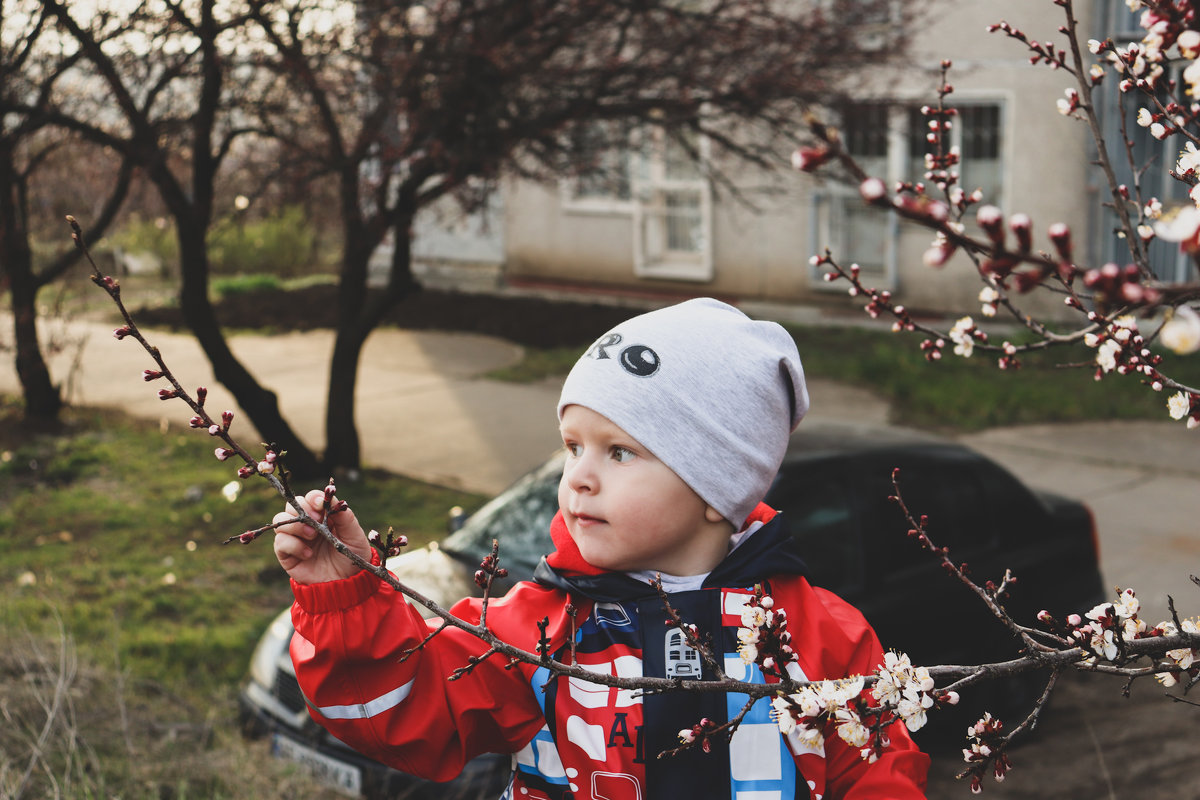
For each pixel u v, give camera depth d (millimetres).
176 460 10117
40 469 9758
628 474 1498
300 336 16375
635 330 1571
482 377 13617
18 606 6141
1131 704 5320
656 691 1256
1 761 3406
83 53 7566
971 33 14492
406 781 3781
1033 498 5406
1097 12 13633
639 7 7816
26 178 10938
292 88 7691
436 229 20766
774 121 8555
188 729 4289
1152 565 7207
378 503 8711
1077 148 13977
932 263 782
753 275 17328
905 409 11586
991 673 1291
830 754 1519
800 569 1581
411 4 7488
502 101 7562
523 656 1228
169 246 21172
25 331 11461
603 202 18875
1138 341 1304
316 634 1354
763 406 1559
